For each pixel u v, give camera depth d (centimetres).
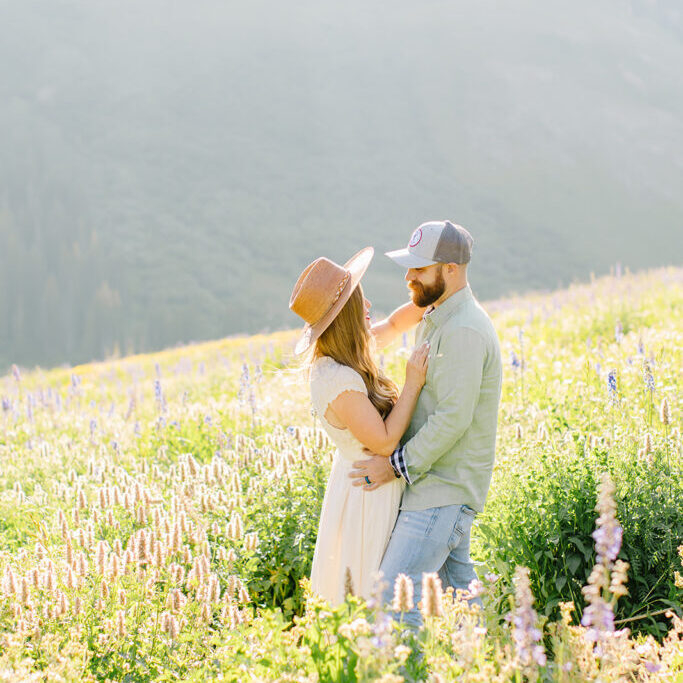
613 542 258
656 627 411
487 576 339
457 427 370
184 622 387
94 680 339
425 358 384
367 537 389
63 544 501
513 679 289
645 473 463
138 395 1509
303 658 292
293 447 614
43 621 381
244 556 477
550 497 456
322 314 384
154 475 638
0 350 16050
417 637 307
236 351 2423
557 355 1065
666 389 637
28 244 18438
